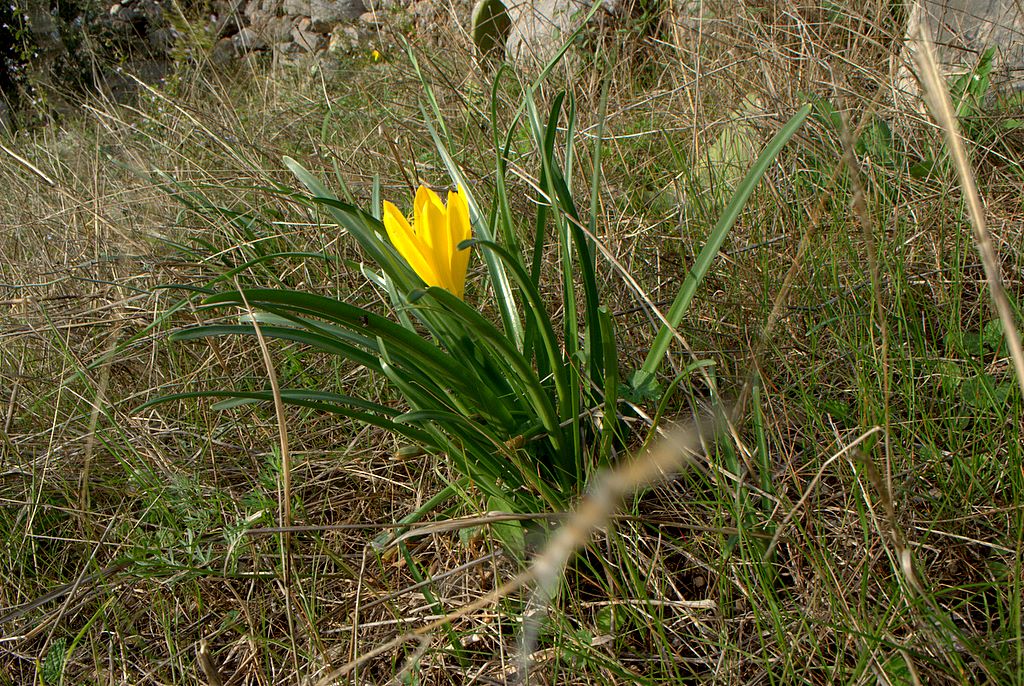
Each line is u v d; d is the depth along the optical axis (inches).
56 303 27.6
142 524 20.8
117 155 39.5
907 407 19.0
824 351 20.5
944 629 14.4
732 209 16.4
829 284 22.2
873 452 17.2
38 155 43.4
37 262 31.2
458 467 17.6
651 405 19.7
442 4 46.6
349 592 18.4
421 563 19.0
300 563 19.1
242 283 25.4
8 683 18.2
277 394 13.9
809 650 15.0
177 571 18.3
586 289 17.3
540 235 18.0
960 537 15.8
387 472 21.2
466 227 16.1
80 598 19.1
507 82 37.9
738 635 15.8
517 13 54.6
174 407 24.0
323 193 18.2
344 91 50.3
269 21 95.1
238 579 19.1
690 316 22.4
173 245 26.4
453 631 16.6
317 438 22.7
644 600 15.7
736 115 28.7
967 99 26.5
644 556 17.2
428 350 15.9
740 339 20.4
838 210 23.1
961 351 19.1
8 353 26.4
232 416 23.4
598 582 17.3
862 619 14.6
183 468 21.9
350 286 26.0
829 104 26.3
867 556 14.9
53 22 69.8
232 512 20.6
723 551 15.8
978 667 14.3
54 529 21.4
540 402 16.4
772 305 21.4
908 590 14.1
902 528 16.3
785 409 18.1
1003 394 18.3
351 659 15.7
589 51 40.4
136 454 21.3
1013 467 16.4
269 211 30.6
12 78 69.8
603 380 18.1
